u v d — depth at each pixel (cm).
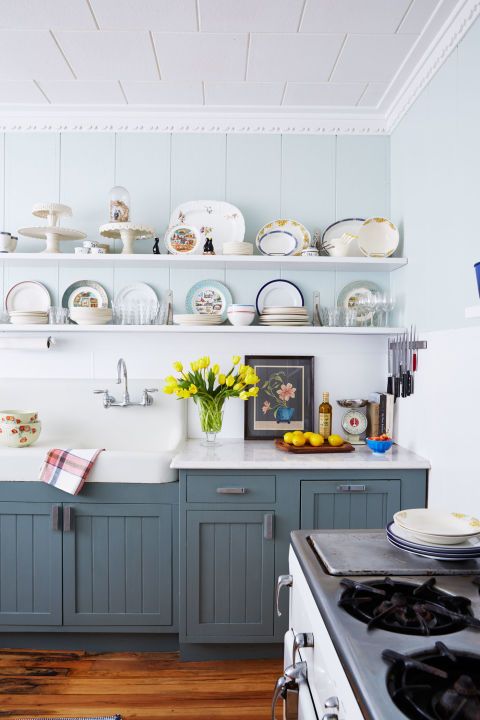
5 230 282
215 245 279
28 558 231
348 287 287
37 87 252
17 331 279
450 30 202
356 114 280
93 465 228
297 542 140
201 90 255
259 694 210
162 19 201
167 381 254
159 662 232
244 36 211
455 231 204
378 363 288
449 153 210
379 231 271
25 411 279
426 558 126
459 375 201
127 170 283
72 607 231
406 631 94
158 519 230
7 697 206
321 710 103
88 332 283
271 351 287
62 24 204
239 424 287
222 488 227
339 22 203
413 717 73
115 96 261
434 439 225
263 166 285
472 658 85
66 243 287
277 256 259
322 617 103
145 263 269
